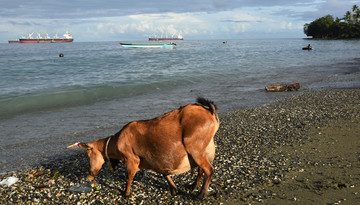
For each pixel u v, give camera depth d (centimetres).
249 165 679
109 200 562
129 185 549
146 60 4788
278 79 2472
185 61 4512
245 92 1889
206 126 476
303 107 1280
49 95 1844
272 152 756
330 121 1004
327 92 1659
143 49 10144
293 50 8175
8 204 576
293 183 572
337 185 545
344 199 493
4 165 805
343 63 3778
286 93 1780
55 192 617
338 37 19012
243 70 3186
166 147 484
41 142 1001
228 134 947
